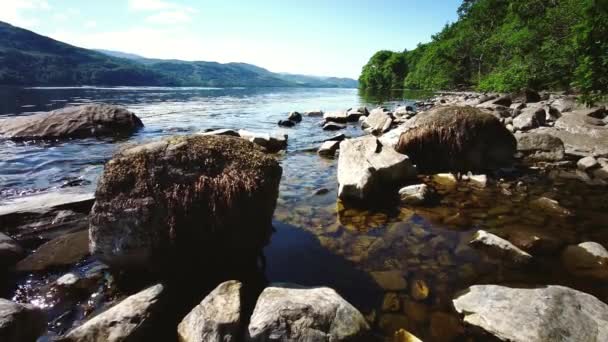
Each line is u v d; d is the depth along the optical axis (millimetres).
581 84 8781
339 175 7637
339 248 4977
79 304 3715
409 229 5547
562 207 6227
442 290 3967
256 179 4480
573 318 3176
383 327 3381
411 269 4406
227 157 4578
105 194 4191
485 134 8664
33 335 3074
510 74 32875
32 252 4730
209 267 4430
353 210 6367
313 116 23797
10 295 3814
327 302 3301
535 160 9562
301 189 7633
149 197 4160
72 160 10016
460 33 78625
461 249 4863
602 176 8148
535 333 3072
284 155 11141
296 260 4668
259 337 3020
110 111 15258
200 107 30109
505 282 4055
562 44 27891
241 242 4438
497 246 4688
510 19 55906
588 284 3973
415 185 6965
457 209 6305
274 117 22375
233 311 3227
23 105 25188
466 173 8500
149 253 4113
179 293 3971
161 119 20328
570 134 10867
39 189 7438
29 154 10531
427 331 3336
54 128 13422
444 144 8703
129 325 3172
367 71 123125
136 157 4375
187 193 4223
